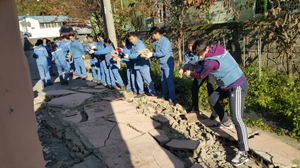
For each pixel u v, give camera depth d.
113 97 5.75
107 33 8.16
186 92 5.41
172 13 7.86
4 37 1.28
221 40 7.15
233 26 6.69
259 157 2.95
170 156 3.07
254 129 3.88
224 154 3.21
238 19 7.17
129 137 3.62
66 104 5.43
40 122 4.73
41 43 8.02
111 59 6.36
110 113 4.65
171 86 4.94
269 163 2.78
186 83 5.74
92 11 10.56
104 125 4.10
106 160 3.04
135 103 5.25
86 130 3.93
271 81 5.37
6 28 1.31
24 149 1.39
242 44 6.62
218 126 3.79
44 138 4.07
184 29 8.12
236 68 2.98
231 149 3.33
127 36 5.21
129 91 6.37
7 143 1.22
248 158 3.05
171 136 3.65
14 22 1.42
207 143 3.44
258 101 4.60
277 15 5.60
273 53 5.99
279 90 4.93
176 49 8.54
